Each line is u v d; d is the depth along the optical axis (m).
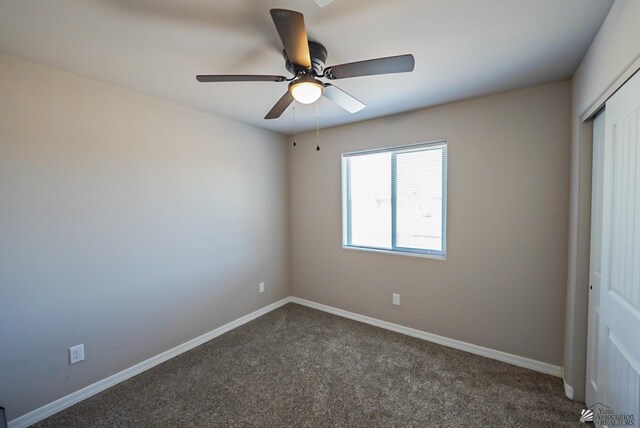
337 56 1.71
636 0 1.07
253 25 1.41
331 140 3.33
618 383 1.36
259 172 3.35
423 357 2.46
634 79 1.16
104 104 2.07
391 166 3.00
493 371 2.24
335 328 3.04
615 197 1.37
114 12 1.30
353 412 1.83
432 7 1.27
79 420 1.79
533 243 2.21
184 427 1.73
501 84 2.12
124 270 2.20
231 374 2.24
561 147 2.07
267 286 3.49
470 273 2.50
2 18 1.32
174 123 2.50
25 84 1.73
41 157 1.80
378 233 3.13
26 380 1.76
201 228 2.75
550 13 1.32
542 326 2.21
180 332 2.58
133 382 2.16
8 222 1.69
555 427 1.68
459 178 2.51
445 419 1.76
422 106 2.60
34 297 1.79
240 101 2.46
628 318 1.26
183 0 1.23
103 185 2.08
